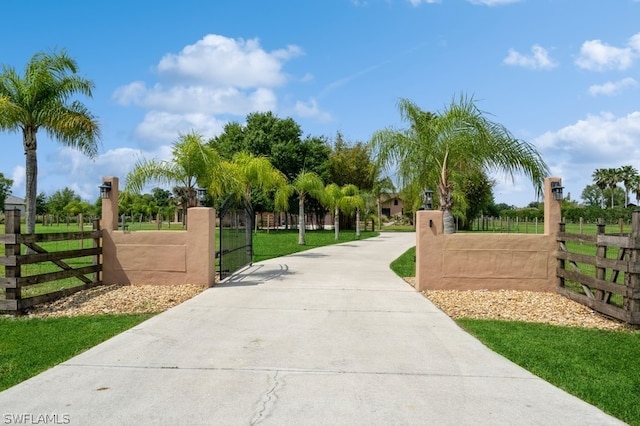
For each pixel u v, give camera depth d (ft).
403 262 53.57
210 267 33.68
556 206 33.09
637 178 240.53
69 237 29.99
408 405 13.29
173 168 43.75
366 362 17.08
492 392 14.39
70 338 20.16
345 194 110.32
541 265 33.04
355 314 25.20
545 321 24.90
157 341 19.60
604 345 20.04
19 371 15.92
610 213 158.92
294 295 30.50
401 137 42.27
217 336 20.44
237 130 159.74
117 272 33.88
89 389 14.26
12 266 24.99
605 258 25.95
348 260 55.21
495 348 19.31
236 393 14.01
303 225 86.79
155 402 13.32
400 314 25.39
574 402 13.73
